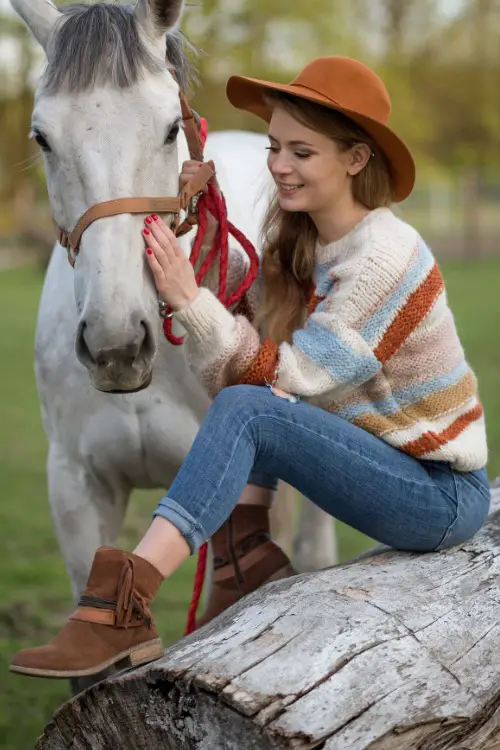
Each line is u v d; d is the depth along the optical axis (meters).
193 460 1.74
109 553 1.70
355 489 1.87
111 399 2.34
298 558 3.29
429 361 1.94
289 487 2.86
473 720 1.70
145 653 1.69
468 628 1.81
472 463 1.97
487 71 21.61
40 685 3.12
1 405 7.20
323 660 1.62
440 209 24.70
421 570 1.95
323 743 1.50
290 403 1.83
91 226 1.82
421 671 1.67
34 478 5.42
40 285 14.46
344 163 1.97
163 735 1.61
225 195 2.68
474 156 22.33
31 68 13.91
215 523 1.73
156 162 1.86
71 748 1.72
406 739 1.59
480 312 10.59
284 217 2.09
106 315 1.76
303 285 2.11
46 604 3.74
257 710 1.50
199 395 2.37
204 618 2.23
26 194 17.95
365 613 1.76
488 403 6.55
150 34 1.93
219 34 13.20
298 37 14.14
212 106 12.46
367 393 1.95
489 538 2.12
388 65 18.58
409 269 1.90
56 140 1.83
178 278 1.84
